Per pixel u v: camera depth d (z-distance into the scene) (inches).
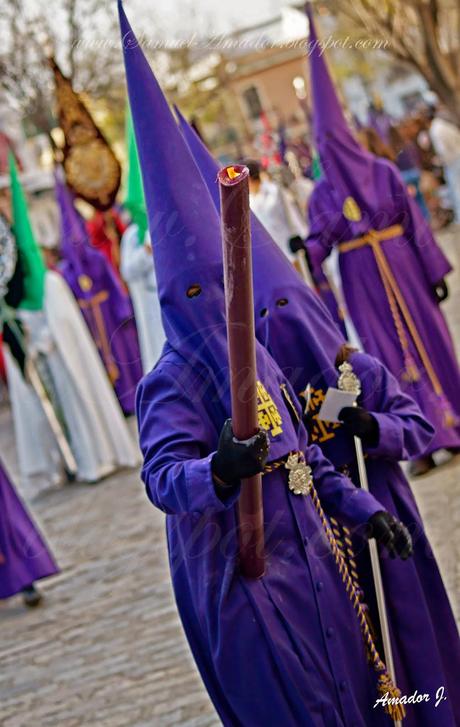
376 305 559.2
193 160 263.0
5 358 781.3
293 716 256.7
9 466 938.1
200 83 1359.5
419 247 560.7
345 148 547.8
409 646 289.0
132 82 260.2
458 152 1348.4
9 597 522.6
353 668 268.2
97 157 752.3
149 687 400.2
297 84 1206.9
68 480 784.3
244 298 228.1
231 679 258.8
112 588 518.0
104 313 858.1
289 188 849.5
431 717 287.0
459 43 1208.2
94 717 388.5
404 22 1135.0
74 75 1023.6
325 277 552.4
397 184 553.3
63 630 483.8
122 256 796.6
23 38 1020.5
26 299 744.3
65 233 872.3
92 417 768.3
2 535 526.0
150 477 256.8
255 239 292.5
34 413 780.6
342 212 549.3
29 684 435.2
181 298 259.1
